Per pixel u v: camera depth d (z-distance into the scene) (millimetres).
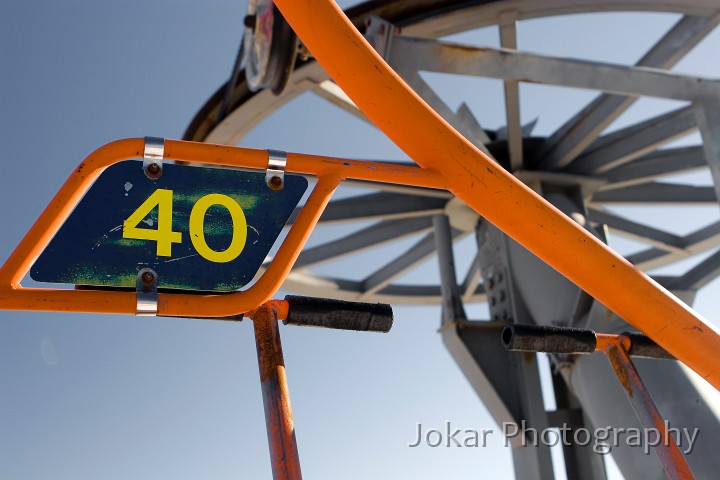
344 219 10328
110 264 2223
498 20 8273
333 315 2582
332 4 2555
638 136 9375
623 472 7008
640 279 2637
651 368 6691
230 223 2355
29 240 2217
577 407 9008
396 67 6789
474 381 8977
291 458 2229
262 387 2377
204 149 2373
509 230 2646
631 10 8133
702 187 11266
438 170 2627
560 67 7082
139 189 2293
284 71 7367
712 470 6078
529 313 9109
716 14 7840
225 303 2295
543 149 9625
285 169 2455
